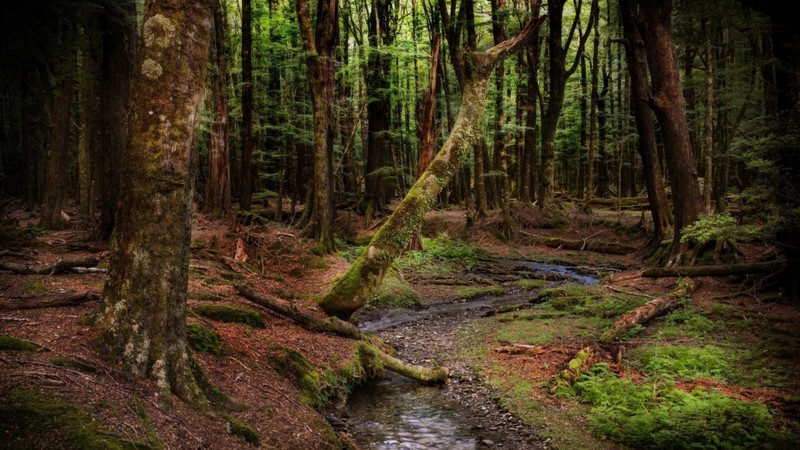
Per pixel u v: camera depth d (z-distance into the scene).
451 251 21.20
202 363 5.81
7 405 3.44
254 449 4.57
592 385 7.30
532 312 12.59
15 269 8.04
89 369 4.22
